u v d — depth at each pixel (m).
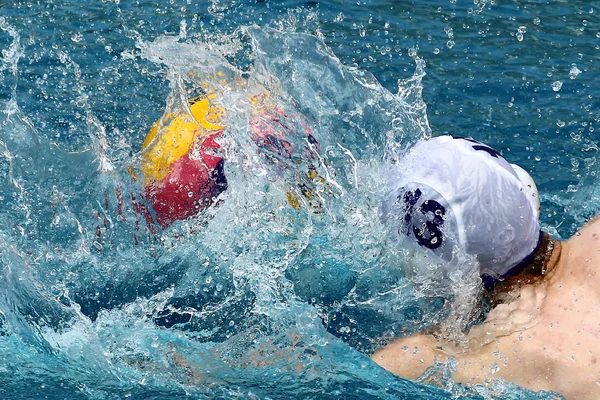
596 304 9.22
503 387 9.14
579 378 8.86
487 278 10.02
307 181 11.00
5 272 10.84
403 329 10.14
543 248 9.88
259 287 10.68
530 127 15.02
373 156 11.20
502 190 9.73
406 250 10.16
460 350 9.59
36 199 11.57
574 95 16.03
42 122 14.22
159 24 17.97
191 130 11.00
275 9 18.78
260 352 10.02
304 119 11.63
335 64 12.30
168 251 10.98
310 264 10.80
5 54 16.19
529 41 18.08
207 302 10.60
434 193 9.79
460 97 15.91
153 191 10.89
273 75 11.94
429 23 18.72
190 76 11.65
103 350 10.09
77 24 17.86
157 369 9.84
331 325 10.27
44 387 9.55
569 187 13.45
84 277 10.87
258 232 10.94
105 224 11.17
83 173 11.50
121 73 15.90
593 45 18.00
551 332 9.19
